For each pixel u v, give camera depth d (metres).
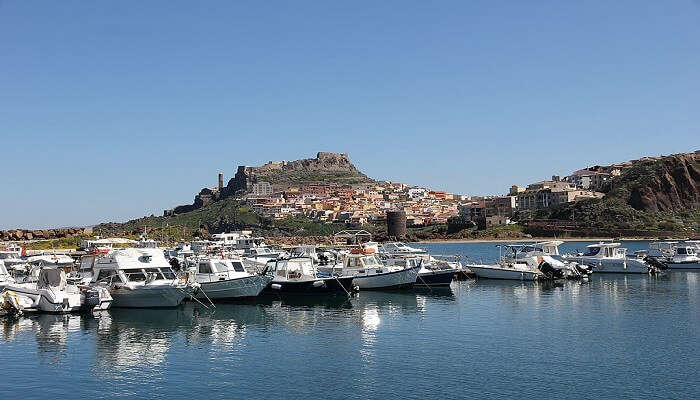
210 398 29.09
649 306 53.50
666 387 30.12
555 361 34.75
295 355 36.59
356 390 30.03
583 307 53.09
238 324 46.12
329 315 49.97
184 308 53.44
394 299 59.22
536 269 76.62
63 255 79.88
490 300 57.88
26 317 48.69
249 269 70.12
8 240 131.25
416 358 35.66
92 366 34.56
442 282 68.50
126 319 48.06
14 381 31.88
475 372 32.72
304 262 64.25
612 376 31.88
